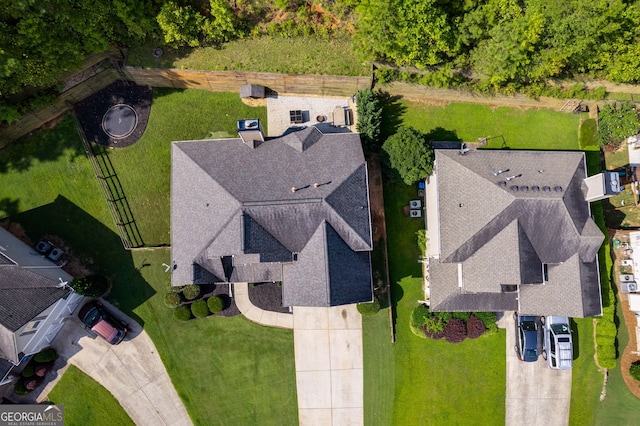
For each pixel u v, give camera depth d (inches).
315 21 1257.4
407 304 1322.6
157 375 1300.4
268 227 1087.0
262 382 1312.7
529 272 1111.6
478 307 1200.2
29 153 1323.8
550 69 1212.5
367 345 1315.2
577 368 1325.0
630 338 1339.8
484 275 1125.7
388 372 1316.4
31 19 1014.4
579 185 1179.9
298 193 1072.2
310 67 1263.5
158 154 1332.4
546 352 1301.7
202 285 1304.1
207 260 1110.4
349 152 1149.1
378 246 1311.5
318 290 1063.6
